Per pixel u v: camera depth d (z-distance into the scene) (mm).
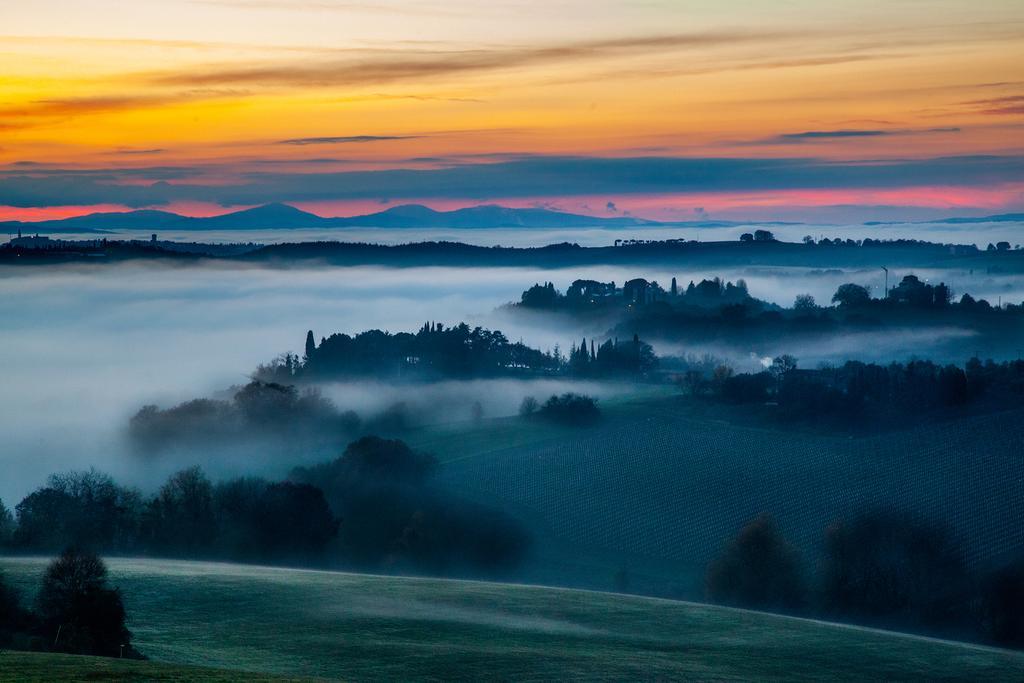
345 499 156125
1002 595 117688
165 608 82812
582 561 145875
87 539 121188
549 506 171500
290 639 75500
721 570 121688
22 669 55375
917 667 77250
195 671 58281
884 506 168125
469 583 98812
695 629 85062
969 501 170375
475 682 66312
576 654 74188
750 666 74250
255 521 126938
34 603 71062
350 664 69312
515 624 83250
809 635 84812
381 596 90438
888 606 118000
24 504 130375
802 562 128375
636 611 90250
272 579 94625
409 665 69438
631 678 68750
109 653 66875
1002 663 79312
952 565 129875
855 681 72875
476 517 154250
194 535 127062
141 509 134625
